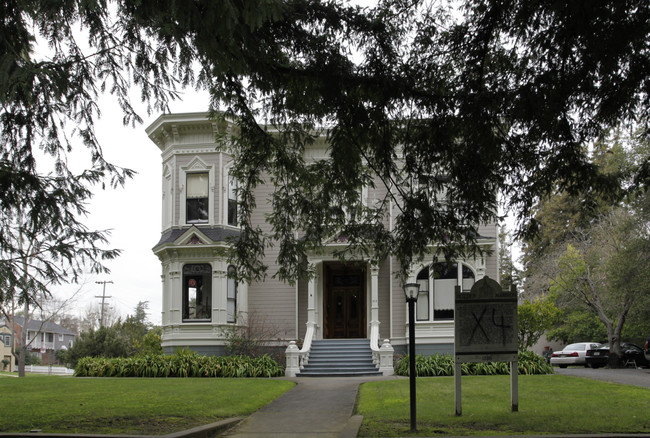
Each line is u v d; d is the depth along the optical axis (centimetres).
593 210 1284
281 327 2627
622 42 948
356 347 2525
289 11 1016
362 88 1119
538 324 2708
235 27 790
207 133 2644
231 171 1480
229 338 2516
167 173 2708
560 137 1127
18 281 953
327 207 1399
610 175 1171
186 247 2542
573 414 1135
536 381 1766
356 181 1336
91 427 1013
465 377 1925
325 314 2744
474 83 1171
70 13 945
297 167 1408
